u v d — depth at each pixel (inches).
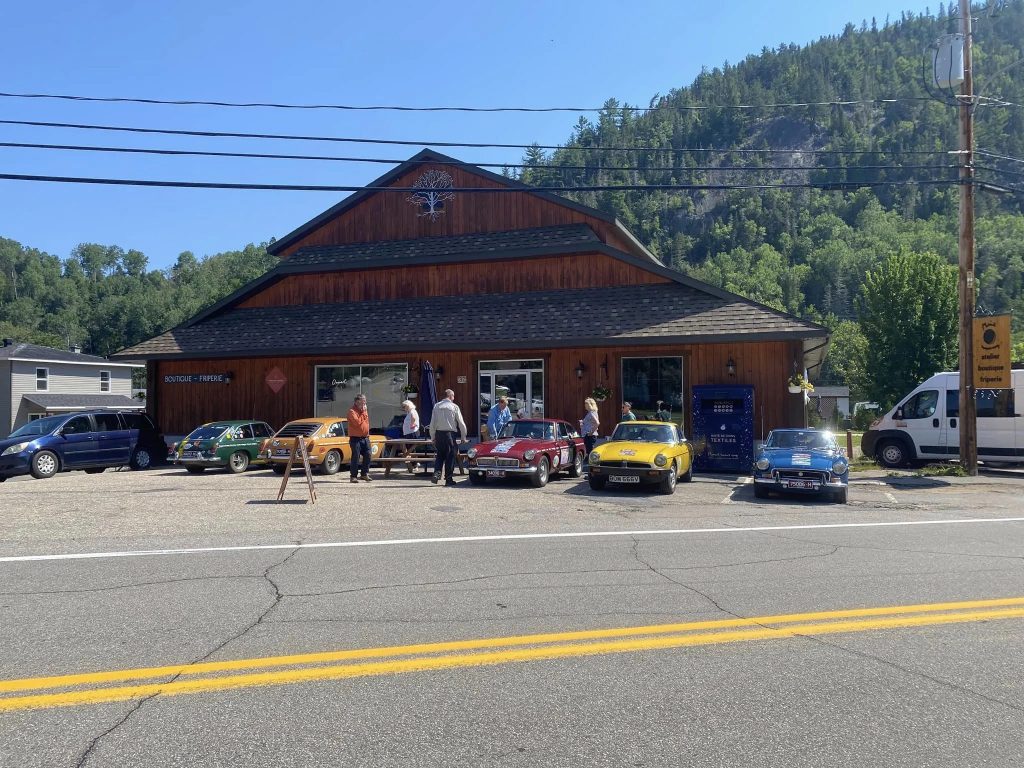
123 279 5108.3
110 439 818.2
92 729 154.5
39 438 759.7
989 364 699.4
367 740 149.9
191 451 749.3
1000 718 162.2
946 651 204.7
